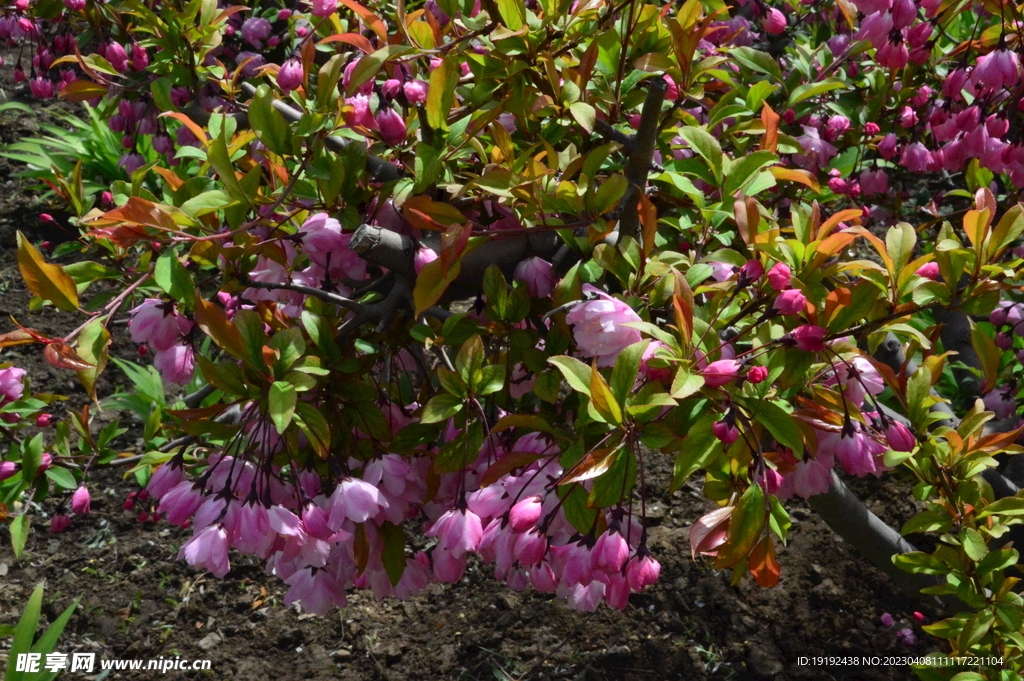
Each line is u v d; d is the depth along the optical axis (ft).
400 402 4.88
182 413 4.54
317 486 4.69
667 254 4.60
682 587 7.63
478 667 7.17
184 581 8.01
